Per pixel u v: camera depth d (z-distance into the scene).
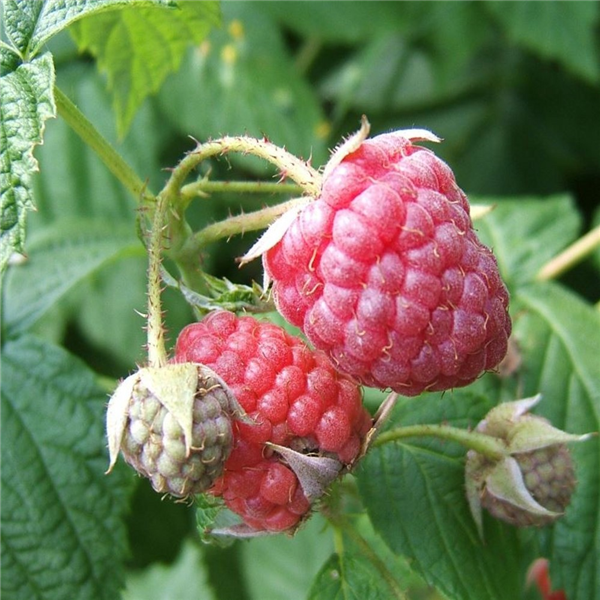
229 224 0.12
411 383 0.10
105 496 0.14
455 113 0.25
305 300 0.10
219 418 0.10
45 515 0.14
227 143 0.11
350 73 0.23
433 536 0.12
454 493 0.13
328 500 0.12
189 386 0.10
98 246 0.17
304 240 0.10
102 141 0.12
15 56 0.11
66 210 0.21
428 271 0.10
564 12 0.22
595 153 0.24
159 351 0.11
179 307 0.19
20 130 0.11
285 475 0.11
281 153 0.11
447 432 0.12
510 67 0.25
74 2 0.11
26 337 0.15
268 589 0.20
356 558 0.13
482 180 0.24
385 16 0.22
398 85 0.24
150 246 0.11
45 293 0.16
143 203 0.12
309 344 0.11
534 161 0.24
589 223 0.24
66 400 0.14
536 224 0.17
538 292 0.16
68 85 0.21
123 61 0.15
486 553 0.13
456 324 0.10
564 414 0.14
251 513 0.11
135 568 0.20
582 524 0.13
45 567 0.14
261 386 0.11
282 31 0.24
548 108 0.24
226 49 0.21
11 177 0.11
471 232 0.11
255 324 0.11
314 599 0.12
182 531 0.20
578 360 0.15
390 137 0.11
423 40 0.23
